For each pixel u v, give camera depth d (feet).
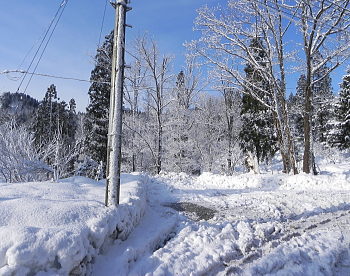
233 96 103.60
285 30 64.59
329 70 61.93
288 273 16.78
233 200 37.09
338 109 136.56
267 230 23.67
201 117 103.60
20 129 49.06
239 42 67.21
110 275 15.24
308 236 22.79
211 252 18.65
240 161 104.42
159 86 87.45
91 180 32.83
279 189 47.96
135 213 22.08
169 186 45.80
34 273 13.03
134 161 98.37
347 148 135.95
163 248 18.69
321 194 41.11
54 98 124.16
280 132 70.74
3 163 44.14
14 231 13.85
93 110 91.91
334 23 55.31
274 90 67.26
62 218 16.78
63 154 52.31
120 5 21.42
